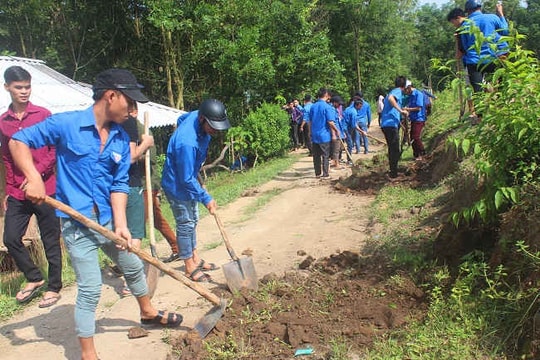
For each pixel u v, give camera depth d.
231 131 16.30
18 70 4.74
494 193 3.96
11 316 4.78
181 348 3.82
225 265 4.72
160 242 7.36
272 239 6.78
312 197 9.34
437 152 9.39
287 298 4.48
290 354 3.55
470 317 3.48
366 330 3.69
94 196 3.48
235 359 3.55
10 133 4.78
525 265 3.48
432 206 6.51
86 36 17.78
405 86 9.55
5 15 16.45
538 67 3.91
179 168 4.86
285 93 20.31
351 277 4.82
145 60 18.44
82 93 9.52
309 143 16.38
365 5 33.81
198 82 18.92
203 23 16.81
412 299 4.12
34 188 3.19
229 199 10.14
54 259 4.99
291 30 19.44
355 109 14.39
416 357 3.20
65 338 4.24
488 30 6.29
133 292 4.05
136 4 17.41
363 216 7.37
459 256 4.34
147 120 4.87
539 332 3.01
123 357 3.78
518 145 3.88
